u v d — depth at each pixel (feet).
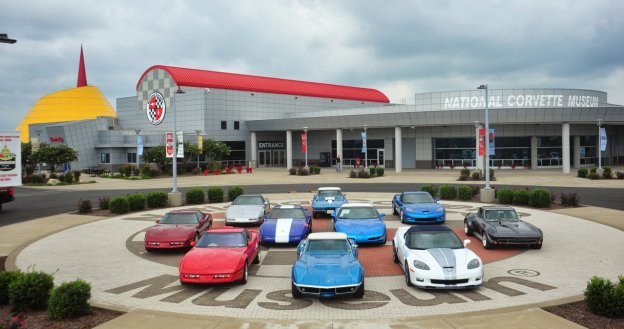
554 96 176.96
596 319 31.07
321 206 77.10
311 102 257.34
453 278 37.68
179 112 219.82
